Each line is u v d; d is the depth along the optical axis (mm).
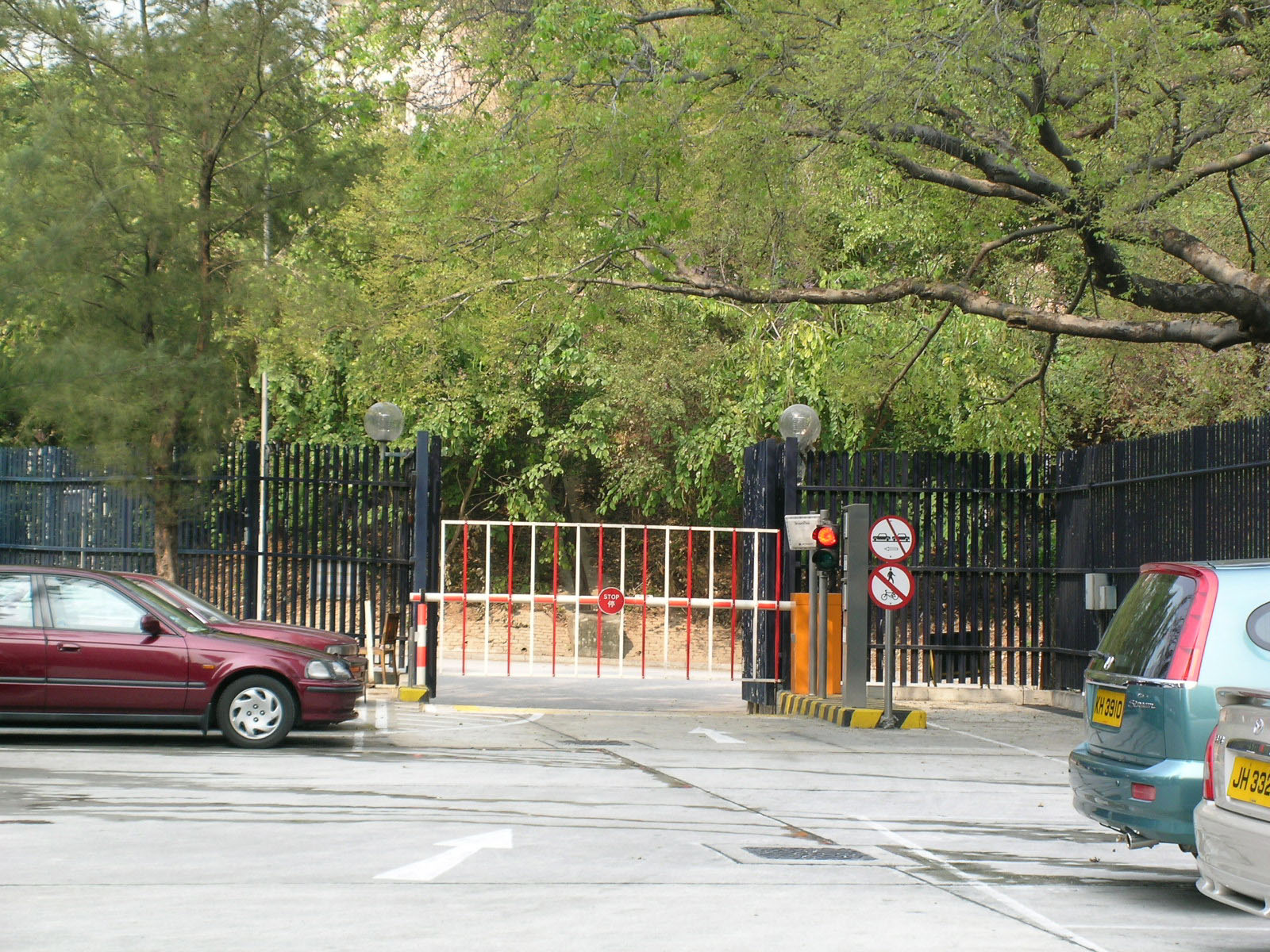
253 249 20094
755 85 16672
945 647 21219
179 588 17578
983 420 27109
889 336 23516
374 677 20578
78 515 20703
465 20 17875
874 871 8367
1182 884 8336
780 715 19250
